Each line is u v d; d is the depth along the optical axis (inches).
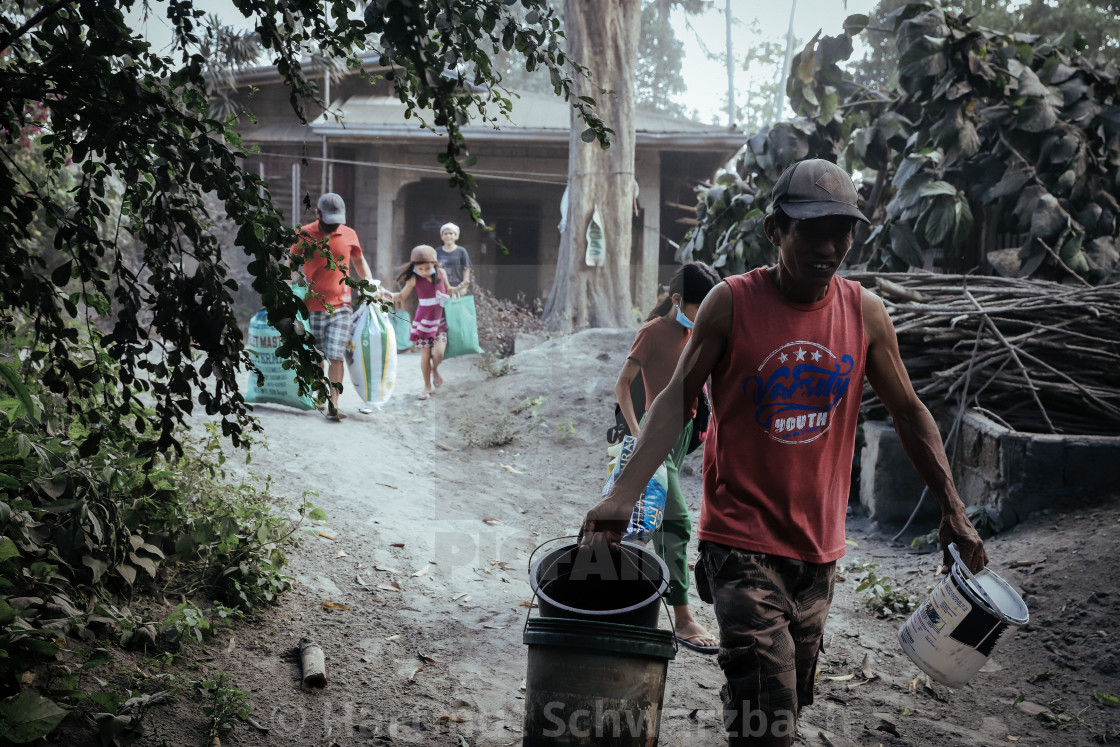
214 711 104.6
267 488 171.8
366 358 266.5
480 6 92.5
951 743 115.2
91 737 96.3
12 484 115.3
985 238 343.0
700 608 158.1
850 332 85.4
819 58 358.0
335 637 132.7
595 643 82.8
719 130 614.9
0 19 90.9
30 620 105.0
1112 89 305.6
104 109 92.7
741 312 84.1
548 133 544.7
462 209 96.0
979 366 212.5
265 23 93.4
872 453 220.2
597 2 456.8
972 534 92.2
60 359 104.1
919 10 305.3
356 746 105.7
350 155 581.6
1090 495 186.2
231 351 101.7
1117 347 217.3
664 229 626.5
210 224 102.8
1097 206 286.0
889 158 333.7
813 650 89.4
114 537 123.0
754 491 84.6
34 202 96.1
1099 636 140.7
